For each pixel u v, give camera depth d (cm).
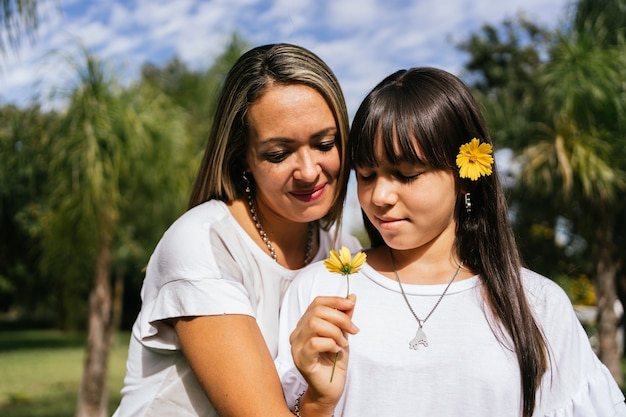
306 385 173
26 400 1101
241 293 174
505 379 165
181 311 172
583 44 625
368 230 197
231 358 163
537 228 791
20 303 1697
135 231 1085
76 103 649
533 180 668
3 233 1205
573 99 630
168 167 734
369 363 171
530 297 177
